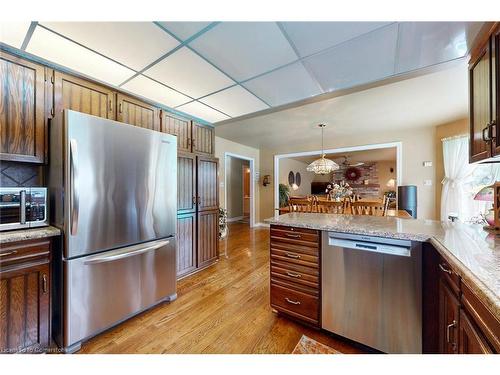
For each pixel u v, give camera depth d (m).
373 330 1.46
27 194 1.48
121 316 1.76
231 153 5.59
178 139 2.74
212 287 2.49
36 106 1.62
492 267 0.82
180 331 1.72
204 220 3.04
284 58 1.66
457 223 1.75
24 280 1.38
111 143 1.70
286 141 5.54
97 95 1.98
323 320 1.65
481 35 1.37
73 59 1.66
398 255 1.38
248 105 2.60
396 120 3.74
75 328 1.51
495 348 0.69
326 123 3.94
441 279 1.22
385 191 8.18
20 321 1.35
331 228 1.61
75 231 1.50
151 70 1.82
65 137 1.48
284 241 1.85
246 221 7.34
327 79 1.99
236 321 1.85
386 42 1.48
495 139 1.18
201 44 1.50
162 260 2.10
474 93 1.47
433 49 1.54
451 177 3.70
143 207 1.93
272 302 1.92
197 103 2.54
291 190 8.13
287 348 1.53
